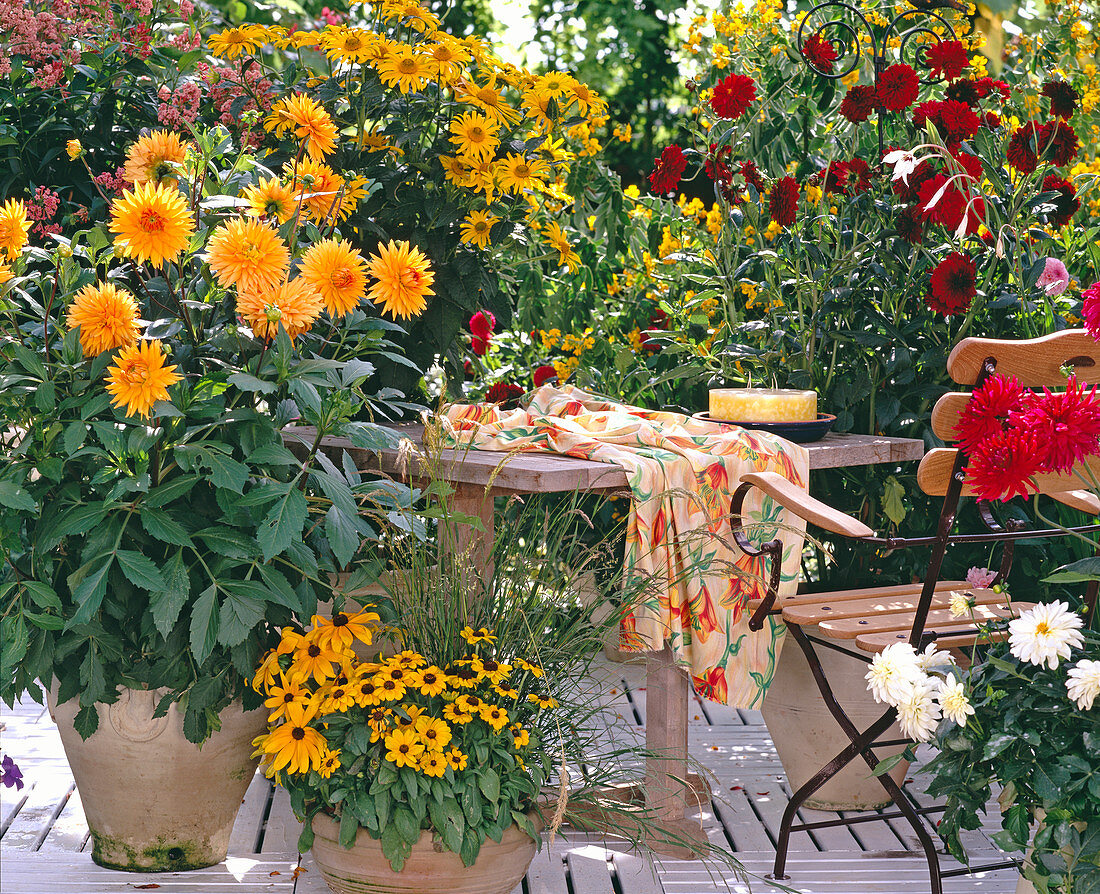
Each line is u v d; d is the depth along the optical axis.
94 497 2.49
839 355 3.74
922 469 2.40
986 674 2.32
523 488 2.67
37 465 2.37
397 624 2.65
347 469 2.64
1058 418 2.13
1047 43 4.45
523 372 4.96
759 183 3.78
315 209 2.66
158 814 2.62
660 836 2.84
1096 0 4.53
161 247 2.28
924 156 3.18
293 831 2.92
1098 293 2.27
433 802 2.38
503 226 3.55
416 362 3.65
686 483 2.78
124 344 2.32
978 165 3.31
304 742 2.41
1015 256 3.45
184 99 3.67
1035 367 2.38
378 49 3.48
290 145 3.50
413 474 2.91
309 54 4.06
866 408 3.65
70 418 2.44
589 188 4.83
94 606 2.23
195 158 2.54
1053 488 2.47
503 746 2.47
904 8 4.11
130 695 2.53
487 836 2.39
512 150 3.60
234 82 3.67
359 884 2.43
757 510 2.88
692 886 2.68
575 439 2.90
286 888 2.61
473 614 2.63
